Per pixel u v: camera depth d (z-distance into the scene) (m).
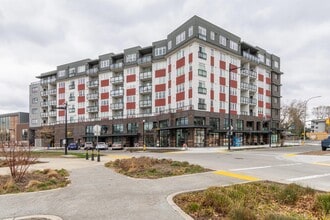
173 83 50.88
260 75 61.19
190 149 37.62
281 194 7.16
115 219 5.67
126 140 59.16
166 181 9.98
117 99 63.09
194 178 10.58
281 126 71.94
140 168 13.32
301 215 5.78
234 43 53.12
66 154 29.50
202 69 46.12
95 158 23.00
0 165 15.72
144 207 6.53
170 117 48.56
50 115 78.12
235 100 52.56
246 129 54.41
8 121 100.94
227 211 5.93
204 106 45.75
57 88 75.69
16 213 6.21
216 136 47.44
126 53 60.94
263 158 20.53
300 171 12.86
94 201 7.19
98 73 66.00
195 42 45.50
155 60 55.19
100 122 63.59
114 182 10.06
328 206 6.21
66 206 6.74
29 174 11.67
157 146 51.31
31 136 83.12
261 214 5.82
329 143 29.91
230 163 16.56
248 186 8.19
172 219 5.61
